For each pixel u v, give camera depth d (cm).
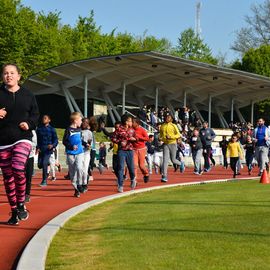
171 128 1745
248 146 2289
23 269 539
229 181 1809
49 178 1894
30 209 1046
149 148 2266
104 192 1405
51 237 717
